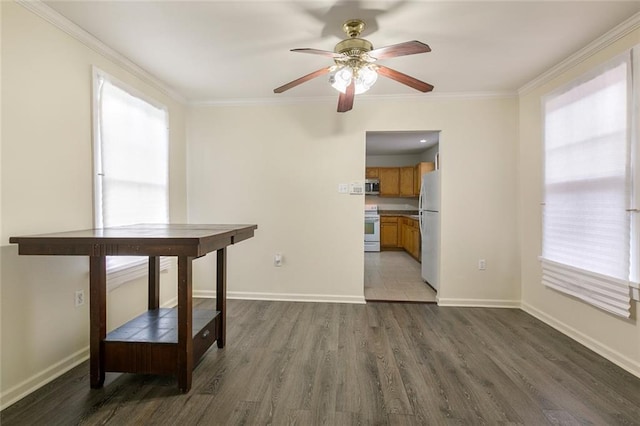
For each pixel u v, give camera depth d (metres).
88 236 1.71
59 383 1.91
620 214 2.11
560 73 2.72
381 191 7.27
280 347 2.42
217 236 1.90
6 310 1.71
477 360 2.22
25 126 1.81
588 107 2.38
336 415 1.64
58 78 2.01
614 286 2.13
